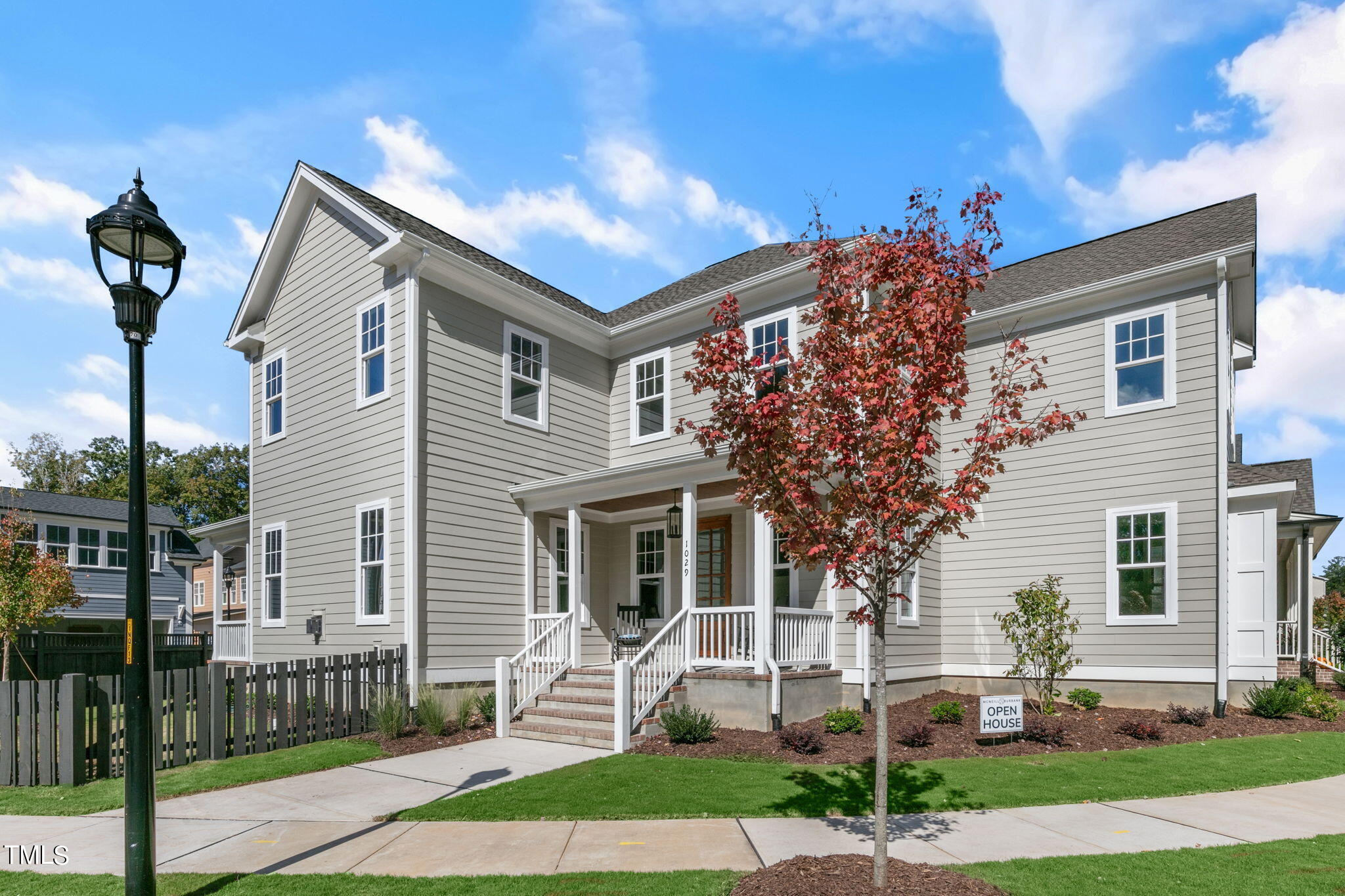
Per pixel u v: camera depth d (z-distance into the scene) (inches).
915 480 204.7
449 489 480.7
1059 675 468.8
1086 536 501.4
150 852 186.4
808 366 221.8
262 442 611.8
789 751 358.9
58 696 326.0
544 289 619.8
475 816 265.0
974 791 294.0
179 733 355.9
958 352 209.5
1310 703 449.4
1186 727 417.7
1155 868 206.7
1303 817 263.0
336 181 537.0
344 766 357.4
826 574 485.1
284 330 593.9
